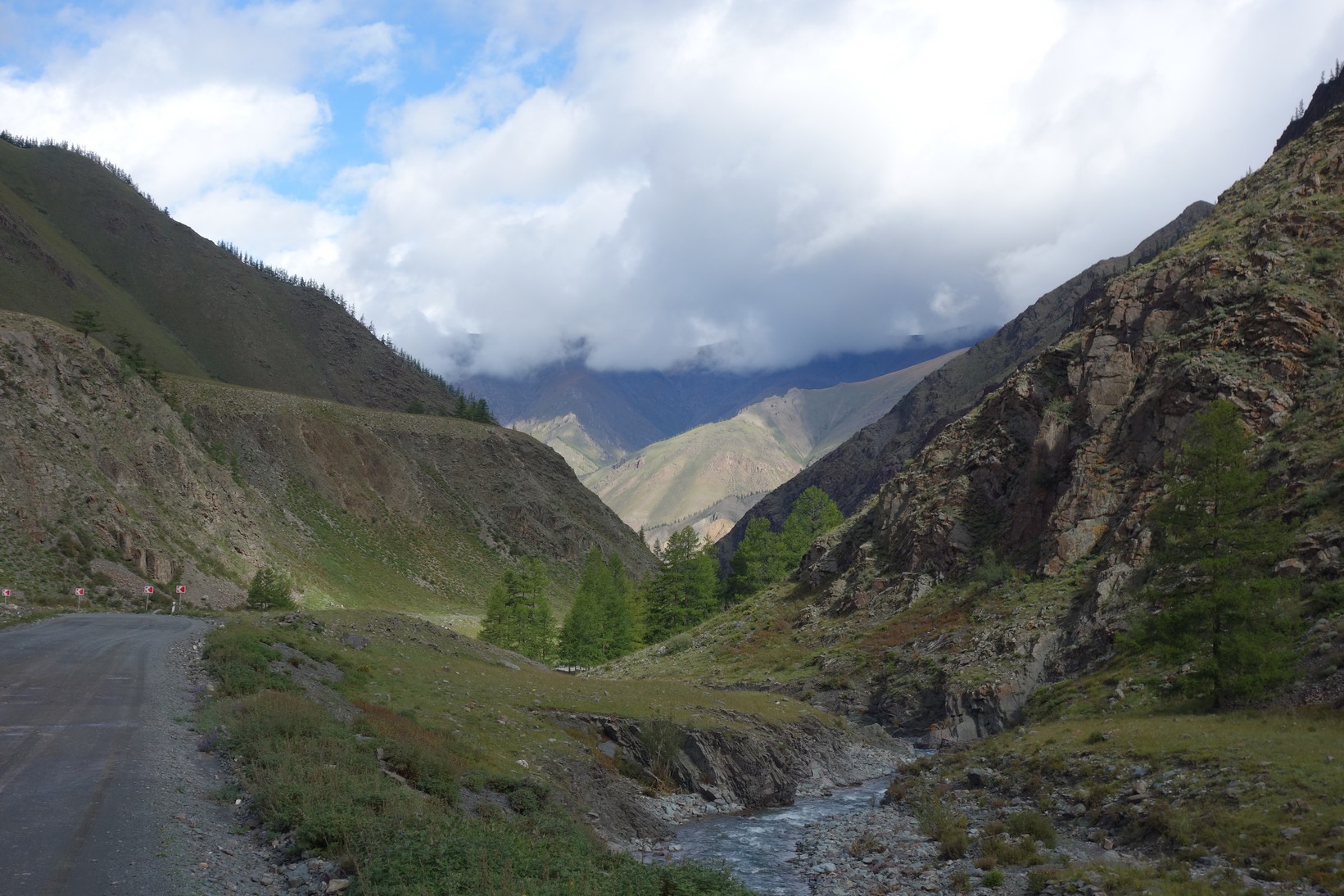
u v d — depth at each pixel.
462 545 183.00
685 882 17.39
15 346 94.94
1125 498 58.16
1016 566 62.62
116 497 89.00
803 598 79.50
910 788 37.19
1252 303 60.09
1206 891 19.22
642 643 102.94
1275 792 23.47
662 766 37.31
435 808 18.77
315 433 180.75
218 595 88.69
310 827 14.98
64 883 12.27
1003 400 76.38
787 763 41.28
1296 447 48.19
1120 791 27.67
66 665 29.36
